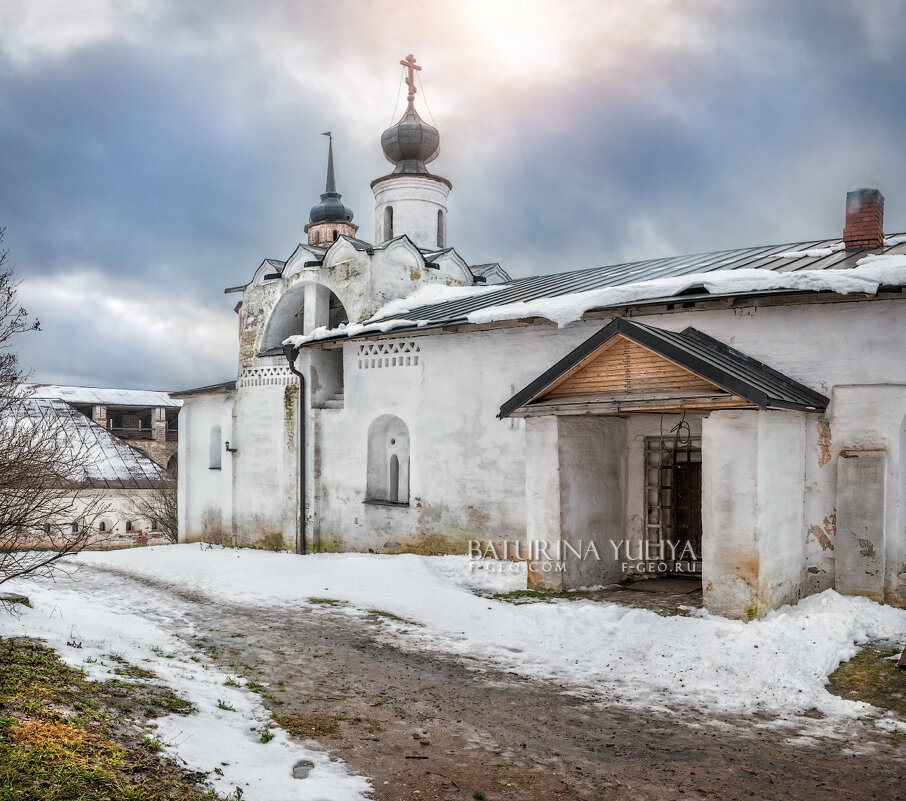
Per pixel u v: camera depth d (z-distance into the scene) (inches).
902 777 199.0
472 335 535.8
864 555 370.0
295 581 478.3
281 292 756.6
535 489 430.0
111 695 214.7
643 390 373.7
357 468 625.3
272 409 741.9
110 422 1632.6
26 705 185.5
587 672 288.8
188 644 325.7
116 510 1012.5
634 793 188.7
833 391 384.8
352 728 227.1
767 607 347.9
